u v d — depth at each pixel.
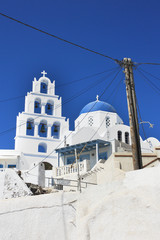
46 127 47.16
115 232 7.67
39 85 49.16
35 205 9.39
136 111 15.52
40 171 20.95
